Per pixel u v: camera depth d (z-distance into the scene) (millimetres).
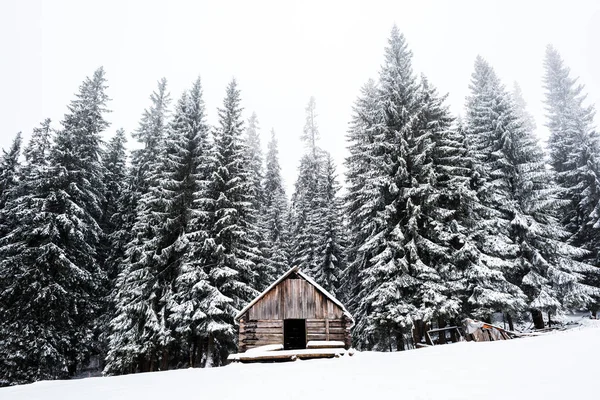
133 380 11852
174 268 23344
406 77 26250
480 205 23016
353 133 29469
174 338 20500
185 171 25500
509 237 24812
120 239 28422
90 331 24641
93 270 27094
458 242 22828
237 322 18625
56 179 24469
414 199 22578
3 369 20672
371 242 22000
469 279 21469
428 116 25125
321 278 30219
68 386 11305
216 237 23281
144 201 23609
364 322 23812
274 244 34938
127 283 22453
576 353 8695
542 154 27266
